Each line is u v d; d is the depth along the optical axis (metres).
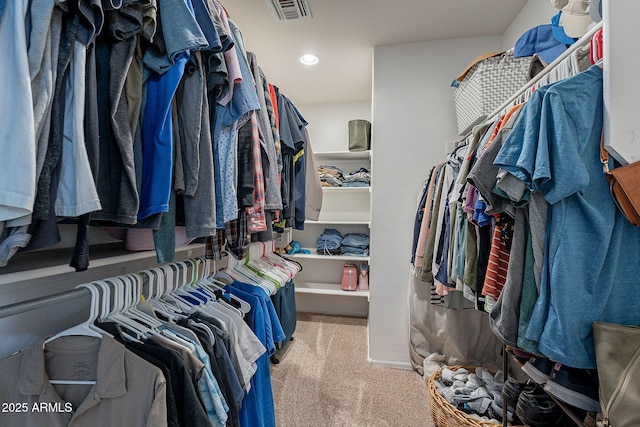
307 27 1.88
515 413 1.24
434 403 1.51
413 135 2.10
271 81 2.62
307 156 2.28
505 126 0.85
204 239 1.07
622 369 0.60
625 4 0.70
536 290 0.76
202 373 0.74
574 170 0.67
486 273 0.99
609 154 0.70
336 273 3.21
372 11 1.75
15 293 0.84
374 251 2.17
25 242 0.48
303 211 2.00
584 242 0.70
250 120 1.11
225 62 0.92
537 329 0.72
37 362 0.67
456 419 1.35
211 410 0.75
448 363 1.96
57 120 0.53
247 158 1.09
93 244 1.14
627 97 0.69
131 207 0.63
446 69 2.05
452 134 2.05
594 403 0.70
